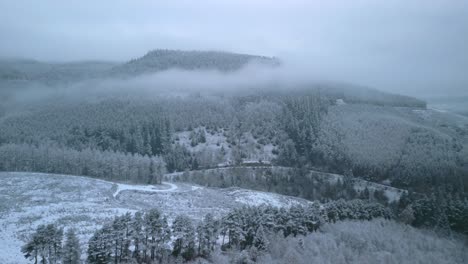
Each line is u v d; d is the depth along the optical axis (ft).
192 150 622.95
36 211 275.59
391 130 587.68
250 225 224.12
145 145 624.18
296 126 648.79
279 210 253.44
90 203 309.22
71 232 177.78
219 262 193.98
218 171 524.93
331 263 204.03
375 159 510.17
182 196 365.61
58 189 343.46
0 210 273.33
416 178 459.73
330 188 456.04
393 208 369.50
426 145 533.96
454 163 481.05
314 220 253.44
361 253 222.89
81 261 178.29
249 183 473.26
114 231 182.29
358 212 295.69
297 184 472.03
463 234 297.33
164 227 197.36
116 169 452.76
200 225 207.31
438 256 234.79
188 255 198.49
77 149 597.11
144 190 377.50
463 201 352.28
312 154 585.63
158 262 189.37
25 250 173.88
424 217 310.24
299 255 202.49
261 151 618.44
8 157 464.65
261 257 200.75
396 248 236.43
